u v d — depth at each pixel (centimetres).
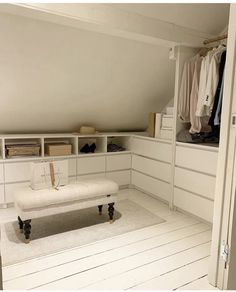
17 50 238
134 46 279
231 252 155
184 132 282
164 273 175
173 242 217
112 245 210
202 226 249
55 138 346
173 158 286
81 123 364
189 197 270
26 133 339
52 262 185
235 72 146
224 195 156
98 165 345
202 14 247
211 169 242
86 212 278
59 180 232
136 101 365
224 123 153
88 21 202
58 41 244
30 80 271
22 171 296
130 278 169
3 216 265
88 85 306
